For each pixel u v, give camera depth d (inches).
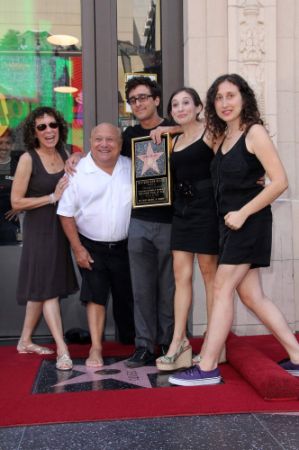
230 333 195.0
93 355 176.2
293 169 213.8
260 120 148.0
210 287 165.0
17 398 143.5
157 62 219.6
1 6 216.4
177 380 151.7
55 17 217.8
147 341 176.6
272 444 114.6
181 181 161.5
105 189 174.6
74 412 131.7
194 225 159.8
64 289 179.5
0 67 217.2
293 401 137.0
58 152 187.6
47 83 218.7
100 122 218.7
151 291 177.0
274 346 191.0
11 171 217.2
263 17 206.4
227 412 130.2
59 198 175.0
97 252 177.3
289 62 212.7
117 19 218.2
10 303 213.9
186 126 162.1
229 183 145.9
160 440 116.9
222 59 209.6
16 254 214.2
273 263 207.0
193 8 209.2
